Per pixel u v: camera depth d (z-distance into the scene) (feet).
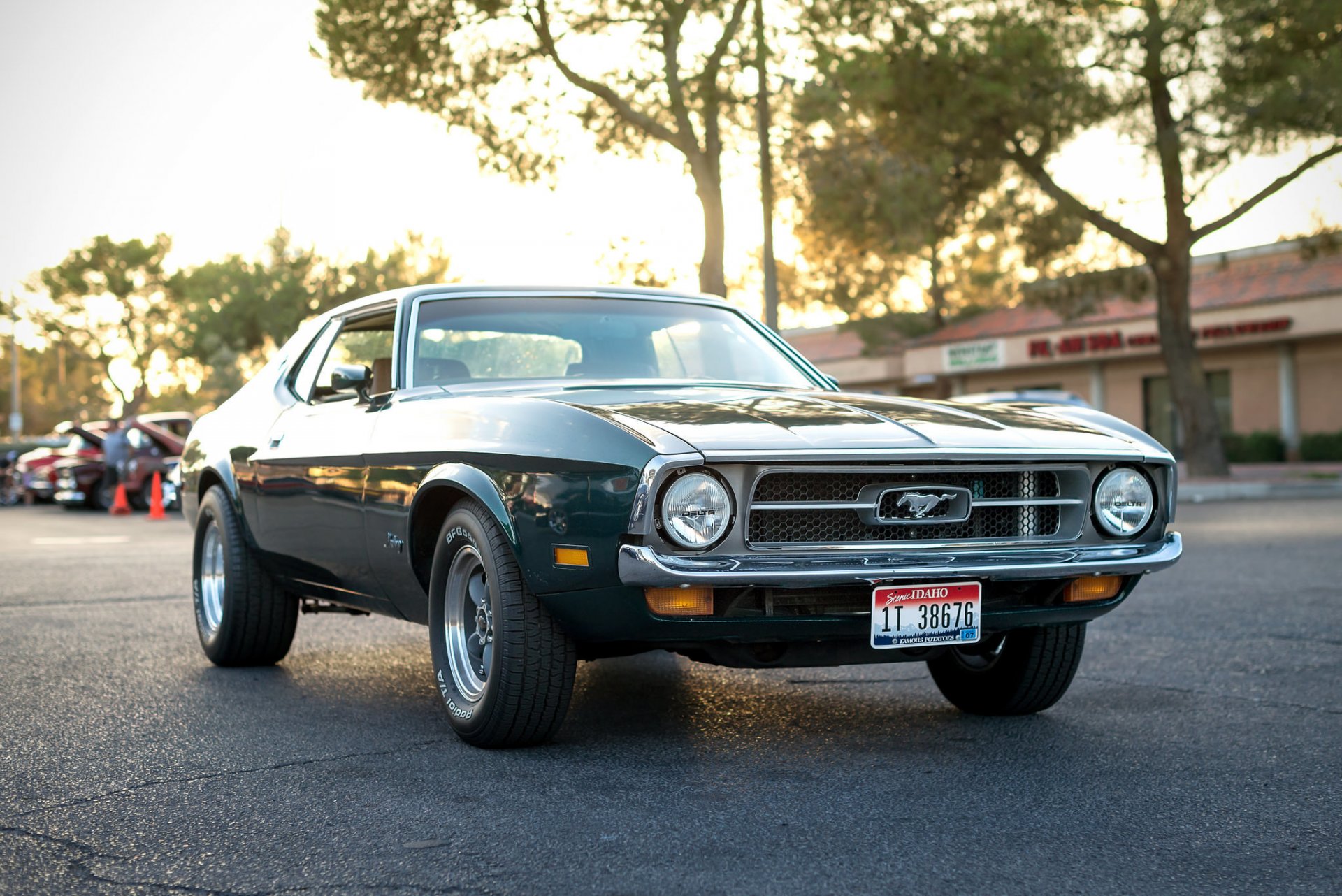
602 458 11.13
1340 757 12.34
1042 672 13.70
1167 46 66.03
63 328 209.77
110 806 10.72
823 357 144.97
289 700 15.30
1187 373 75.87
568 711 13.56
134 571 33.04
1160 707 14.78
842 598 11.45
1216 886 8.66
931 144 70.79
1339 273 101.45
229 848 9.55
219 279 153.48
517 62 65.21
